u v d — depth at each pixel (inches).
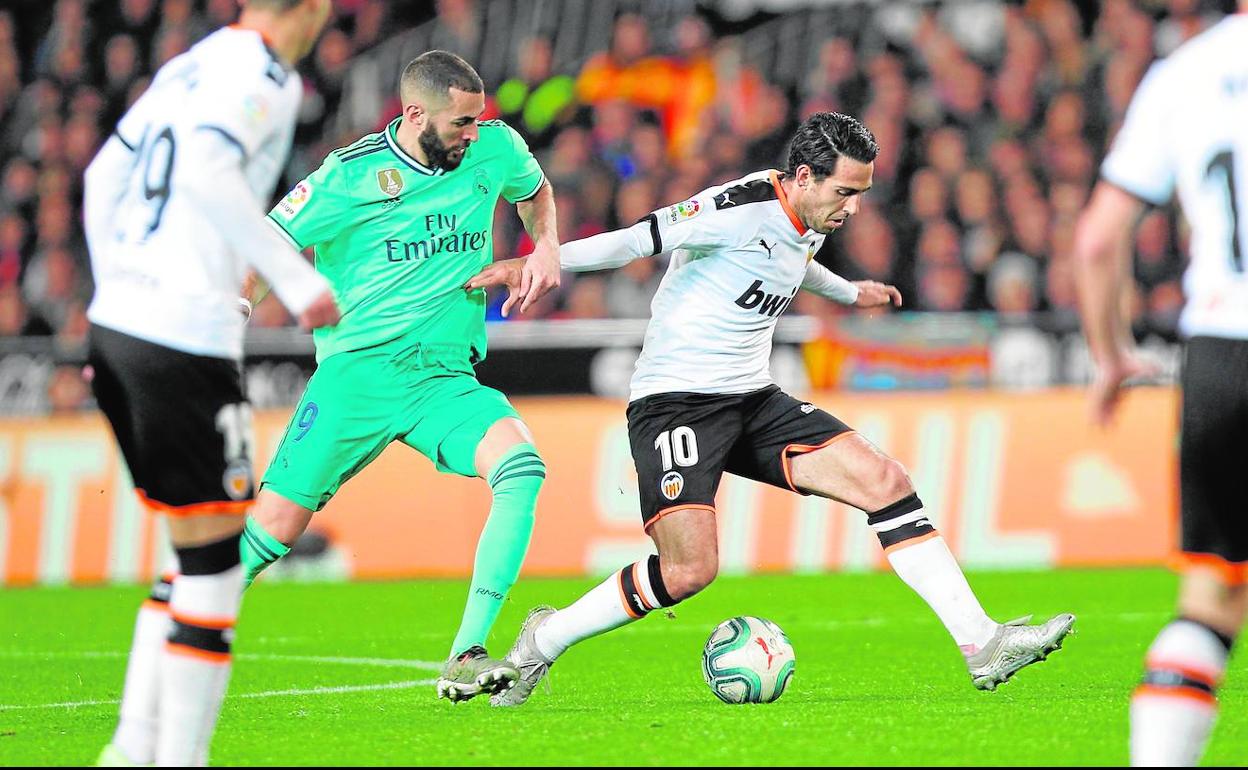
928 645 1018.1
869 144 751.1
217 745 630.5
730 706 737.0
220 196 488.7
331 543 1631.4
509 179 860.6
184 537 519.2
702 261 780.0
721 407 776.9
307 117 2304.4
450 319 839.7
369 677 907.4
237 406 525.7
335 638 1134.4
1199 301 469.7
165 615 556.7
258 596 1462.8
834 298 897.5
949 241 1836.9
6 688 882.1
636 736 636.1
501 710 741.9
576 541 1605.6
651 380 783.7
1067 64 2176.4
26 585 1636.3
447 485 1640.0
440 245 831.1
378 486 1643.7
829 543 1612.9
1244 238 458.3
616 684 850.1
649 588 753.6
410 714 730.8
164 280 514.0
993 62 2250.2
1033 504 1587.1
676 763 565.3
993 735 619.8
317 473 830.5
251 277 798.5
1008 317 1592.0
